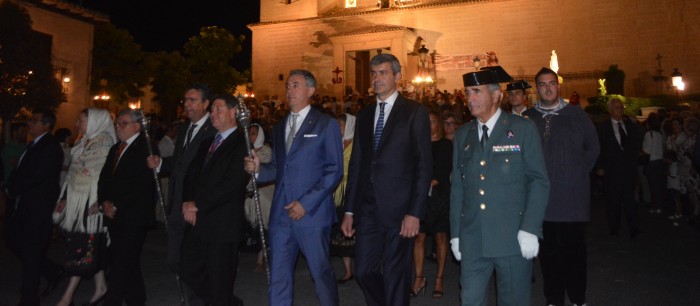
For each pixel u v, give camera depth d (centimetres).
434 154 632
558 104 540
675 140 1109
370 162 457
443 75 3116
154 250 902
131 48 3244
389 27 3009
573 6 2931
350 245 683
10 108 1620
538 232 363
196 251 507
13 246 559
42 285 679
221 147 496
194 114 564
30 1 1941
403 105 457
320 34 3394
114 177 533
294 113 482
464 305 383
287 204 462
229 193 483
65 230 558
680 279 666
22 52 1636
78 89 2195
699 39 2770
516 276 378
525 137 376
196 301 545
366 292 454
